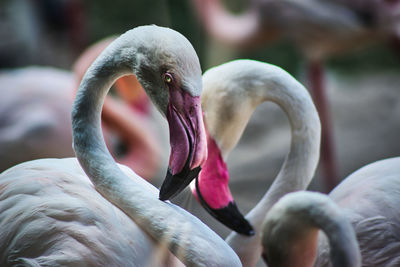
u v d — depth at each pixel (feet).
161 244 10.43
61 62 44.39
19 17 45.44
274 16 31.42
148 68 9.89
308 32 30.94
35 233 10.00
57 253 9.91
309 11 30.50
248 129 36.60
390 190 11.75
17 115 22.91
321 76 31.86
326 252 11.62
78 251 9.92
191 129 9.86
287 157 12.78
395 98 40.06
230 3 41.24
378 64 49.06
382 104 39.27
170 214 10.37
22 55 44.75
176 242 10.26
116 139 23.71
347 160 32.68
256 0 32.35
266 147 34.55
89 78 10.61
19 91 23.26
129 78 22.20
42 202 10.21
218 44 34.50
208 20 34.68
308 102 12.51
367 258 11.44
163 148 23.38
